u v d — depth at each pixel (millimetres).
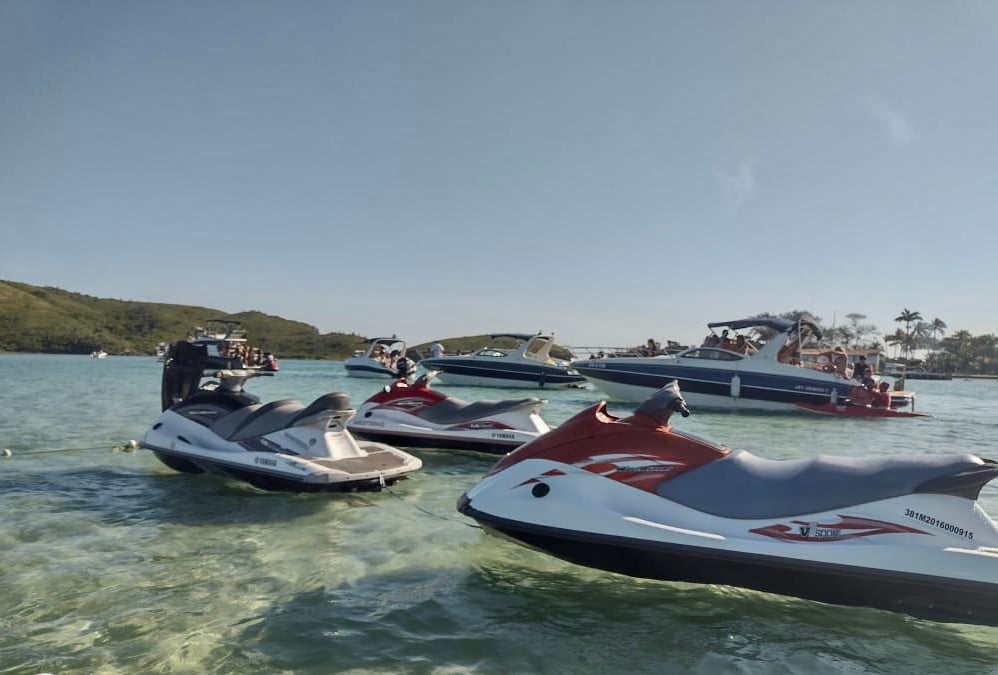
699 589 4453
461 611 4027
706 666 3402
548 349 32781
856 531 3980
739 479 4371
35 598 4059
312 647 3484
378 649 3482
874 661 3506
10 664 3213
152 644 3465
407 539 5488
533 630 3783
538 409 9953
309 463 6734
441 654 3453
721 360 20844
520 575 4676
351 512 6359
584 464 4578
